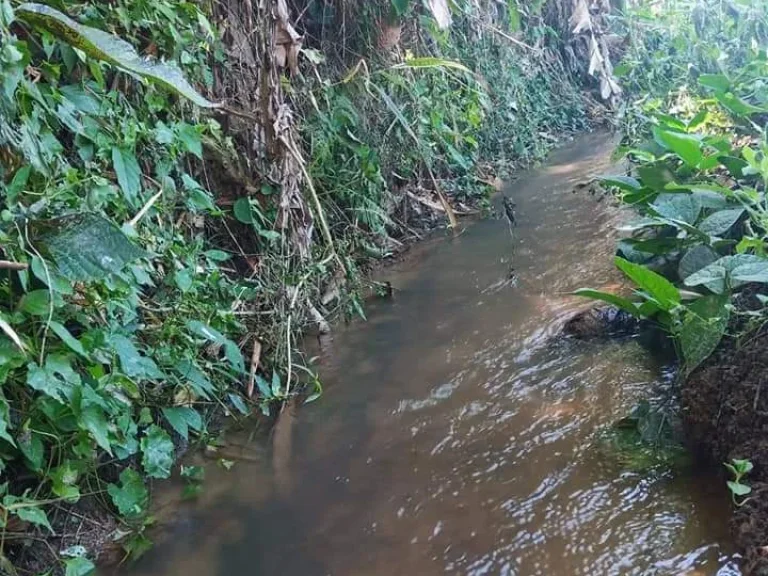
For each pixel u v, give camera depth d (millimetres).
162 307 2092
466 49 4668
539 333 2484
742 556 1468
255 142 2664
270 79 2592
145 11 2203
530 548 1578
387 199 3604
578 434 1933
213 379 2197
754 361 1796
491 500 1733
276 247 2639
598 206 3754
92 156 1972
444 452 1938
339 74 3506
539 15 6070
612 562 1511
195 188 2287
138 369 1773
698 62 5711
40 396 1587
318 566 1598
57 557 1609
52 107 1786
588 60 6547
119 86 2195
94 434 1567
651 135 4344
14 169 1661
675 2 6590
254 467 1966
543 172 4734
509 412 2076
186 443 2062
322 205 3143
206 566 1626
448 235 3660
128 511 1736
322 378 2385
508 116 5012
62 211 1687
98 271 1606
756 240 2059
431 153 3814
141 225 2084
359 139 3473
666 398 2014
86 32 1667
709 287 1968
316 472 1921
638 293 2166
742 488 1554
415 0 3750
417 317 2752
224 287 2379
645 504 1660
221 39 2646
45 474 1610
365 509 1762
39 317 1608
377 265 3336
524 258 3199
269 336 2445
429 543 1628
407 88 3635
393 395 2240
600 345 2354
